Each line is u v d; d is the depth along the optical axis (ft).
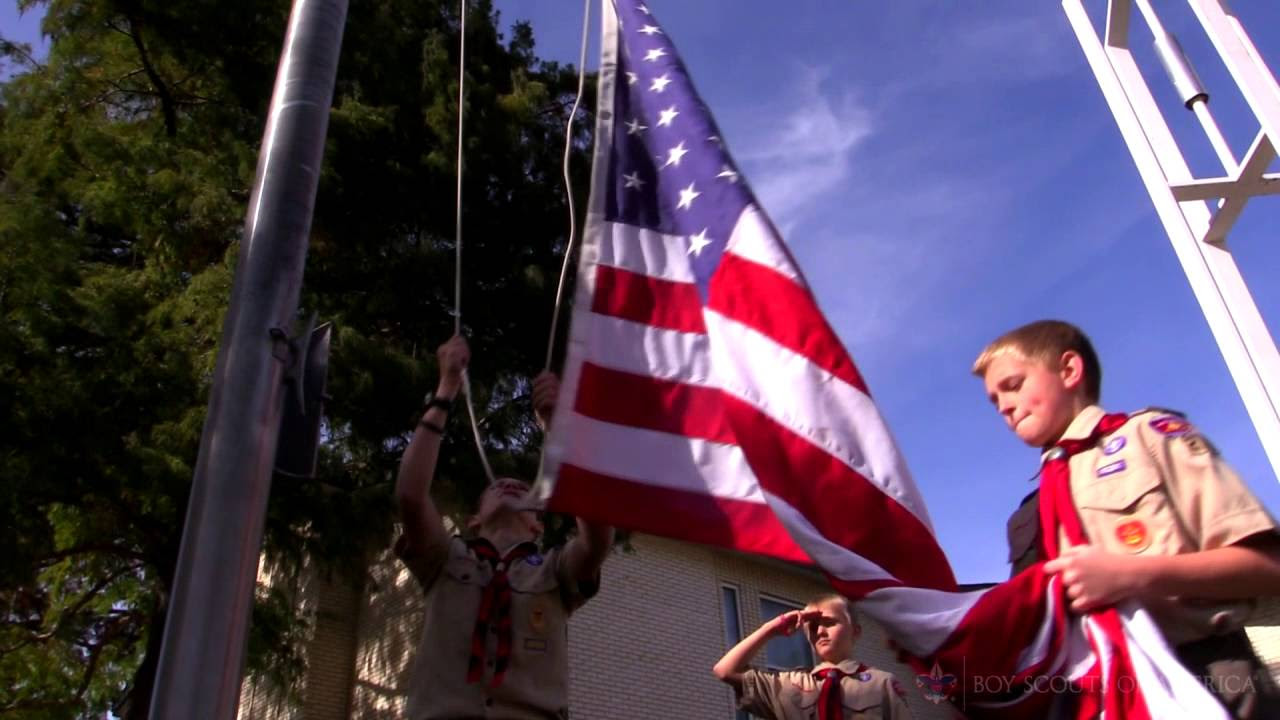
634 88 14.87
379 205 35.04
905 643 7.98
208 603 8.45
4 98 33.17
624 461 11.16
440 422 12.01
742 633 46.50
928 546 9.80
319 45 11.55
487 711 10.55
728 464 11.17
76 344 28.37
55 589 37.52
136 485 27.27
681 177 13.71
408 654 42.73
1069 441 8.06
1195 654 6.98
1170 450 7.38
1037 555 8.16
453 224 36.04
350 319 33.06
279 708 44.19
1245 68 13.08
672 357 12.08
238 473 9.12
